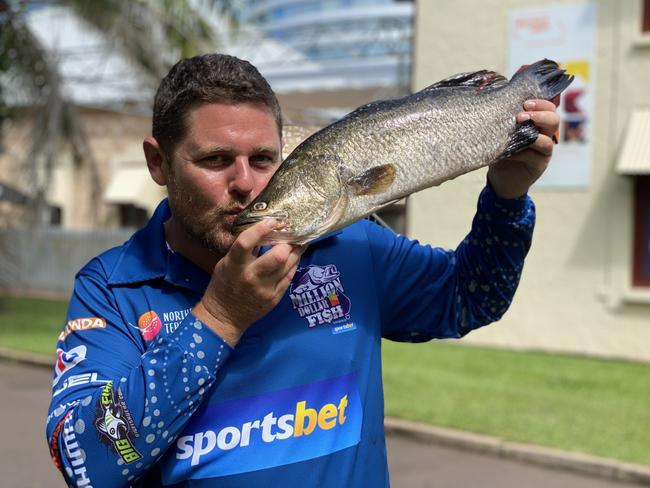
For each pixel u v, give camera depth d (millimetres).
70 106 14578
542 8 11258
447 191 11609
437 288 1867
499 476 5531
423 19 12188
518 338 11570
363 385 1679
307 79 18188
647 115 10625
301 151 1478
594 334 11039
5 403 7844
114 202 21594
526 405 7441
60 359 1532
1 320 14242
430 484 5281
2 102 14281
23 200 14781
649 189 10695
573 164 11148
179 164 1493
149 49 12758
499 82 1687
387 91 16469
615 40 10852
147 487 1519
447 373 9133
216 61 1504
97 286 1598
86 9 12617
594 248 11047
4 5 12969
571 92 11141
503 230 1734
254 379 1544
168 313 1563
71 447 1366
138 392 1348
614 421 6840
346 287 1717
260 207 1423
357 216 1519
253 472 1507
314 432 1576
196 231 1503
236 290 1365
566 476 5594
